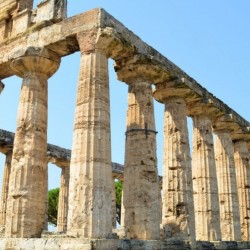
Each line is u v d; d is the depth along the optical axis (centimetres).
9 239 1577
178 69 2056
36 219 1702
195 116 2295
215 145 2548
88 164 1475
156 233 1681
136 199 1708
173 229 1873
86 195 1435
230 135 2544
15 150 1770
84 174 1463
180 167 1959
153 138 1803
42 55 1794
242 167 2705
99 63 1609
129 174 1758
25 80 1848
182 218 1883
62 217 3238
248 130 2644
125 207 1733
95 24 1625
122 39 1666
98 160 1488
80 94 1588
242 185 2681
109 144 1554
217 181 2247
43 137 1816
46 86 1891
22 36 1908
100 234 1404
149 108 1838
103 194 1459
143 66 1803
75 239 1359
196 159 2255
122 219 3125
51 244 1415
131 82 1875
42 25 1827
